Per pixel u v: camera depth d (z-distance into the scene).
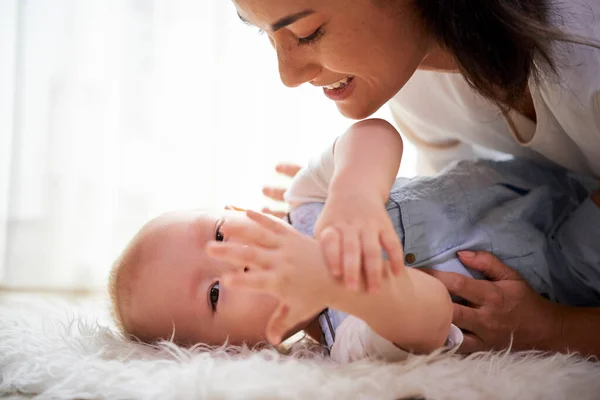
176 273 1.08
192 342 1.07
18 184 2.04
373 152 0.97
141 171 2.09
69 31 2.05
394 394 0.83
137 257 1.11
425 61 1.06
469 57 0.90
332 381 0.84
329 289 0.82
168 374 0.86
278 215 1.29
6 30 2.07
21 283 2.04
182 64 2.10
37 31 2.04
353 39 0.93
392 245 0.81
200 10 2.10
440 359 0.92
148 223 1.15
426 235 1.10
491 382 0.86
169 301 1.07
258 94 2.12
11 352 0.98
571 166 1.22
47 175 2.05
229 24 2.10
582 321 1.07
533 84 1.02
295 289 0.81
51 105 2.05
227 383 0.83
